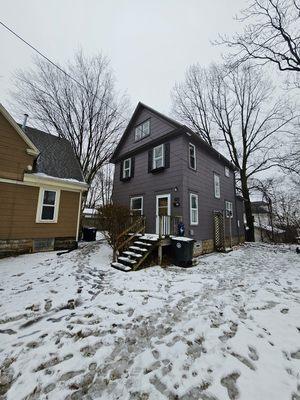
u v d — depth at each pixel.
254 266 6.86
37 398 1.78
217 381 1.93
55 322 3.00
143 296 3.95
